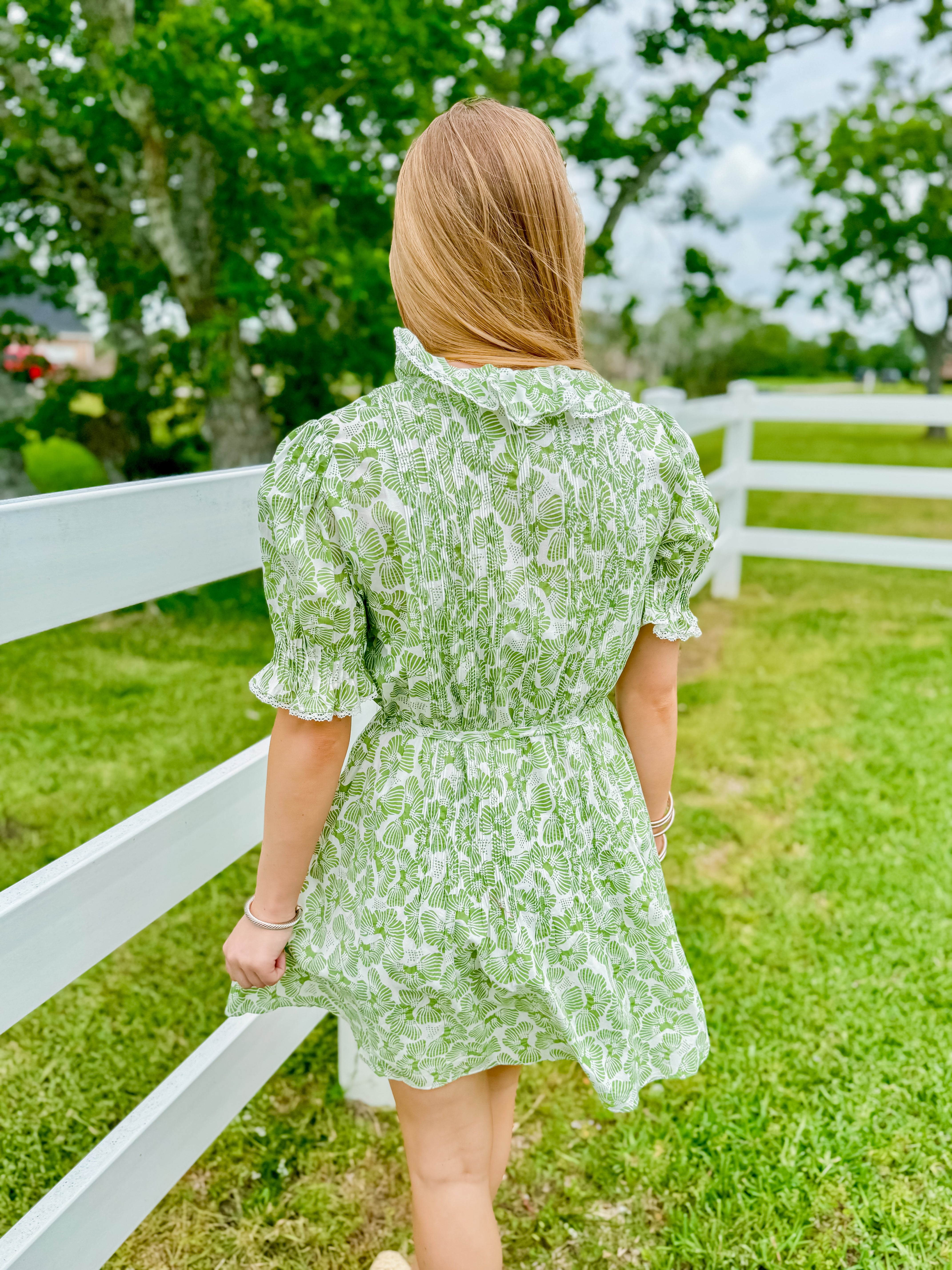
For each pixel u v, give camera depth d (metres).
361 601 0.95
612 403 0.99
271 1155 1.86
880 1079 1.99
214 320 5.82
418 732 1.04
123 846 1.26
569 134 7.79
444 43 5.48
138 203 6.42
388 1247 1.69
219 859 1.50
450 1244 1.13
